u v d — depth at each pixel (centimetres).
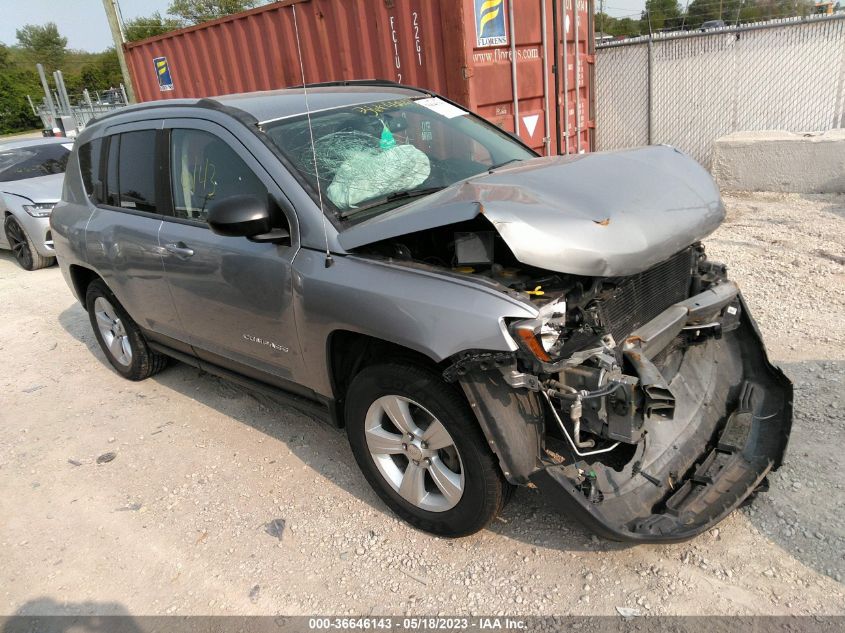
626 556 267
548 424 249
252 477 354
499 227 227
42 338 611
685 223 263
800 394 359
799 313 465
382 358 279
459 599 257
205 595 275
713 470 271
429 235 275
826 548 258
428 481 293
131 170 402
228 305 335
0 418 454
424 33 645
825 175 814
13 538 325
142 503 342
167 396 461
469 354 233
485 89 642
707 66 1060
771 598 239
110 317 484
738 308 306
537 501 305
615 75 1130
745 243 650
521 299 229
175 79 1020
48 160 977
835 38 965
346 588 269
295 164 305
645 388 224
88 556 306
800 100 1018
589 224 235
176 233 360
